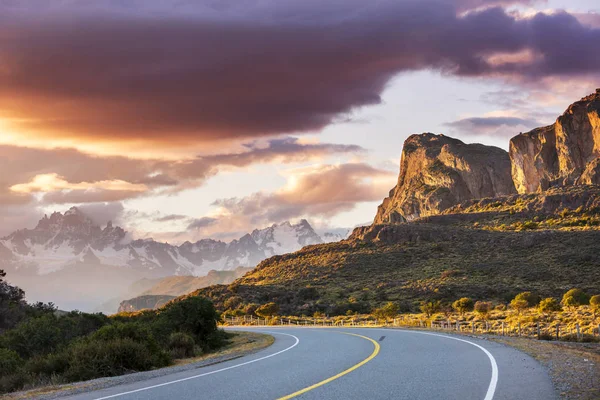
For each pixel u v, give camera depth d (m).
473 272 117.25
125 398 11.29
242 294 120.12
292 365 16.36
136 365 20.08
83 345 20.47
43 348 24.84
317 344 25.59
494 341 24.20
